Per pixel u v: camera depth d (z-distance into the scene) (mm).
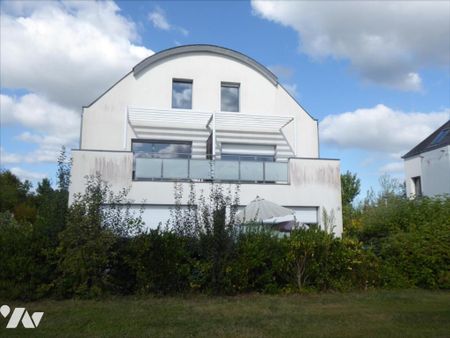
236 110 21109
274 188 16812
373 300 10117
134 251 10398
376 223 14766
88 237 10039
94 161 15672
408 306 9391
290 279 11234
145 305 9312
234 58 21141
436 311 8797
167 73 20281
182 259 10711
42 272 9977
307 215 17156
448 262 11844
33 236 10273
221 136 20516
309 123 21453
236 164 16844
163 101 19984
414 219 13859
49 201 11078
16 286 9758
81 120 18922
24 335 6844
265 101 21219
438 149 25047
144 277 10336
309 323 7758
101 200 10680
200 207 11875
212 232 10852
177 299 10070
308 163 17266
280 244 11281
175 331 7141
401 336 6840
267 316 8320
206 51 20859
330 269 11523
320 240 11477
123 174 15789
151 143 19812
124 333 6996
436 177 25172
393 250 12492
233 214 11312
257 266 10883
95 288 10016
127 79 19703
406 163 28375
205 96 20531
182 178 16344
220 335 6922
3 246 10008
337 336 6855
